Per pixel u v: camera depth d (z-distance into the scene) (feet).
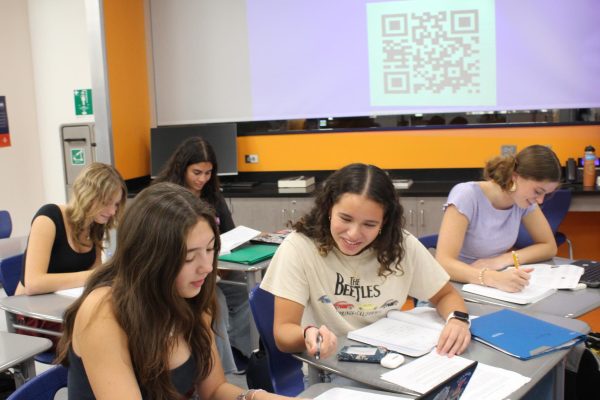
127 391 4.54
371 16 15.56
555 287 7.65
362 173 6.13
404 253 6.64
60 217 8.83
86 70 17.08
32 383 4.94
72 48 17.12
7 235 14.37
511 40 14.80
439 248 8.43
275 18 16.20
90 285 4.85
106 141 15.61
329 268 6.52
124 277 4.62
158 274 4.55
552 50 14.62
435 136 15.56
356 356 5.56
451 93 15.34
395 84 15.66
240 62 16.65
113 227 9.10
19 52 17.46
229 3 16.47
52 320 7.51
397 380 5.15
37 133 18.06
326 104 16.24
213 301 5.32
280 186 15.90
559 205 12.89
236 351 10.93
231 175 17.12
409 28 15.37
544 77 14.74
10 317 8.43
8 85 17.28
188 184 11.04
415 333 6.05
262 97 16.63
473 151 15.38
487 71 15.05
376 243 6.48
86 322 4.64
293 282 6.38
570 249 13.48
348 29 15.78
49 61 17.42
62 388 5.31
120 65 16.06
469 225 8.70
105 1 15.38
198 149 10.93
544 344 5.72
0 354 6.30
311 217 6.63
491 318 6.39
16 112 17.49
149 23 17.13
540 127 14.90
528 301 7.18
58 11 17.08
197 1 16.70
